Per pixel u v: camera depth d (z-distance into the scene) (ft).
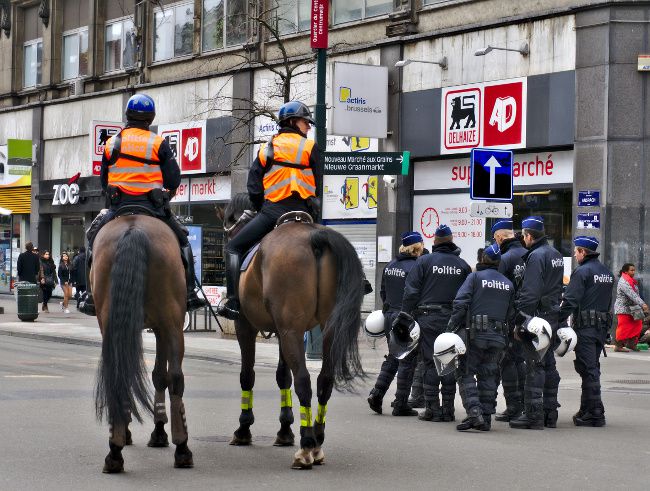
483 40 86.58
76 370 57.36
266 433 36.17
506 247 41.78
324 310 29.37
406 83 93.04
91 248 31.83
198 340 80.28
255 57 109.40
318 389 30.58
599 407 40.09
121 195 31.04
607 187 77.51
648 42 77.25
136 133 31.09
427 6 92.17
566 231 81.51
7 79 146.41
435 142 90.22
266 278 29.40
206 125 114.52
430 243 92.22
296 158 31.81
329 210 101.30
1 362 61.52
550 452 33.27
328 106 96.17
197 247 90.27
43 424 36.42
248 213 34.58
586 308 40.37
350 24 99.50
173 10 121.49
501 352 38.93
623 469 30.25
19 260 110.22
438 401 40.93
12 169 139.13
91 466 29.25
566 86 80.18
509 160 59.11
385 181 94.58
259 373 58.59
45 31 139.54
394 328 40.55
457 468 30.09
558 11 80.43
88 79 132.16
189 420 38.93
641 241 77.15
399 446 34.14
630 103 77.36
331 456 31.91
